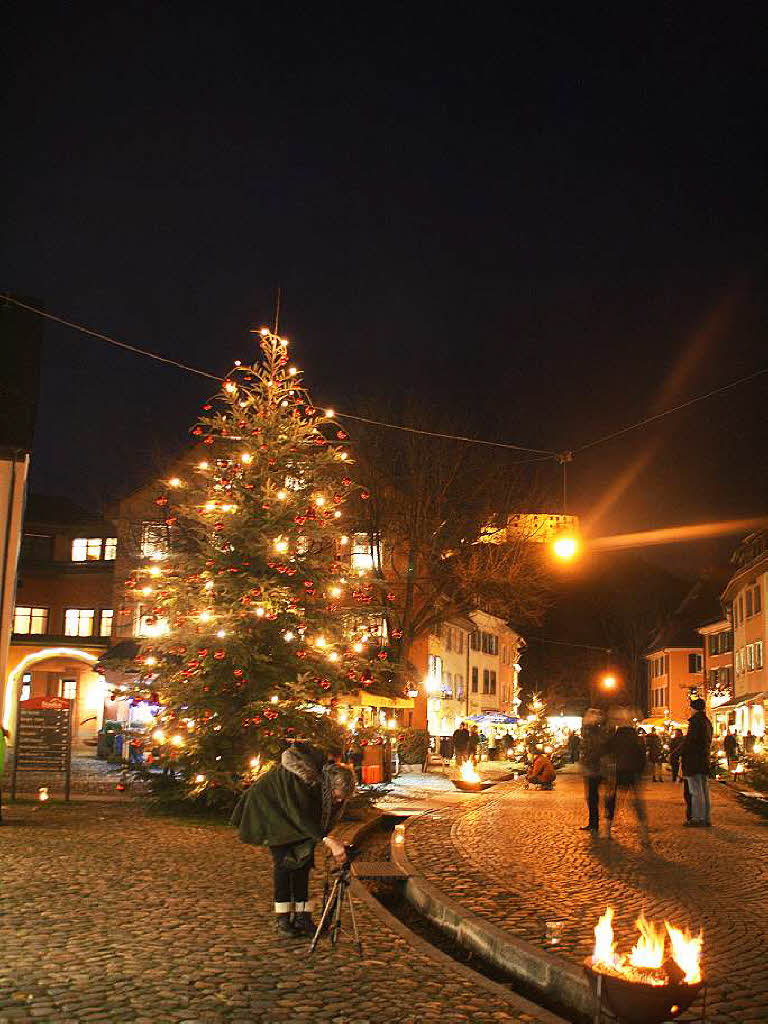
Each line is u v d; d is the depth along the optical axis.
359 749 26.20
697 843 15.33
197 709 17.23
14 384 20.42
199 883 10.67
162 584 18.27
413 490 37.59
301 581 18.23
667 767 45.16
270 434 18.50
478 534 38.03
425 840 15.30
